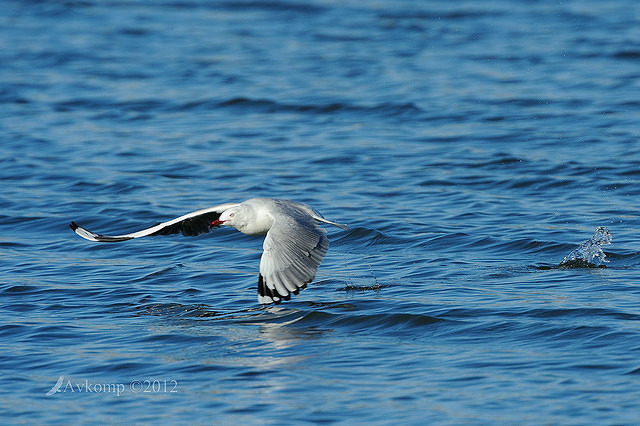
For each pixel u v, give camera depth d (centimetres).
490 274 1336
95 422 874
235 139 2412
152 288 1323
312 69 3253
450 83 2977
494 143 2283
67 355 1054
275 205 1077
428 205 1783
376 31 3906
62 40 3828
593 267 1362
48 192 1927
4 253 1528
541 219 1659
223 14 4366
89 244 1574
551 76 3020
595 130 2362
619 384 905
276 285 966
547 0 4447
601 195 1827
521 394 893
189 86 3048
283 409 884
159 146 2345
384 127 2505
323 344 1066
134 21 4228
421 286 1282
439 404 879
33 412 901
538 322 1093
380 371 972
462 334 1076
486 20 4047
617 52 3291
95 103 2845
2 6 4534
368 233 1593
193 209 1781
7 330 1143
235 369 995
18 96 2919
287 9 4422
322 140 2378
